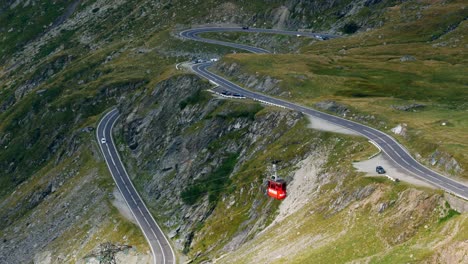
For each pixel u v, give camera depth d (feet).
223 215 442.09
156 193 542.98
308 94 546.26
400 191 312.09
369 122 450.30
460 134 389.60
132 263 463.01
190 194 494.59
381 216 303.68
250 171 449.06
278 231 356.18
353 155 392.06
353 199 331.57
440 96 530.68
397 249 274.36
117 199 552.41
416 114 458.50
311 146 428.15
